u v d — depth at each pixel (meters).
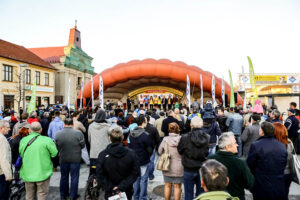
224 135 2.73
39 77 29.88
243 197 2.53
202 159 3.45
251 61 10.46
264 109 10.67
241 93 23.22
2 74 23.53
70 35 43.06
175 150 3.77
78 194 4.71
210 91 17.14
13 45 28.98
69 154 4.29
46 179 3.72
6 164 3.33
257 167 2.96
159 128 7.12
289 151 3.28
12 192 4.39
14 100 24.97
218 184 1.68
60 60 35.53
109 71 17.17
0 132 3.42
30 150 3.65
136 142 4.04
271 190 2.81
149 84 22.91
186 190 3.53
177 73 16.44
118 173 2.78
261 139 3.04
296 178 3.20
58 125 6.02
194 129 3.54
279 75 23.09
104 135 4.64
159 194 4.72
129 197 3.24
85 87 17.55
